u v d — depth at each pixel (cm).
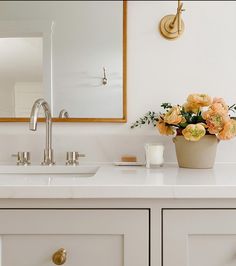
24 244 71
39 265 71
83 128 125
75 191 69
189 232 71
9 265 71
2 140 124
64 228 71
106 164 122
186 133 99
